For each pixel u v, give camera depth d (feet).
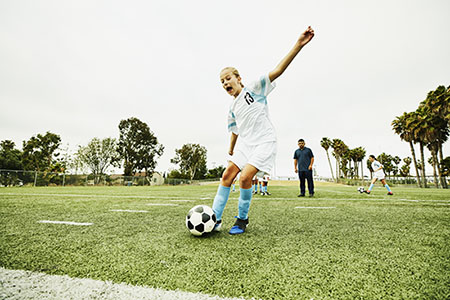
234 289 3.29
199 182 199.41
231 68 8.04
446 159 111.65
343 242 5.70
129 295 3.13
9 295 3.10
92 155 131.64
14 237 6.15
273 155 7.23
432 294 3.14
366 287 3.35
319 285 3.42
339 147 174.91
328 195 24.71
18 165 124.06
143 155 161.48
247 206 6.87
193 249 5.15
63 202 15.48
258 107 7.45
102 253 4.85
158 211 11.33
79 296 3.10
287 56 7.09
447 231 6.86
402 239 5.97
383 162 236.02
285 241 5.83
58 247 5.27
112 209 12.05
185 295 3.13
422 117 89.30
